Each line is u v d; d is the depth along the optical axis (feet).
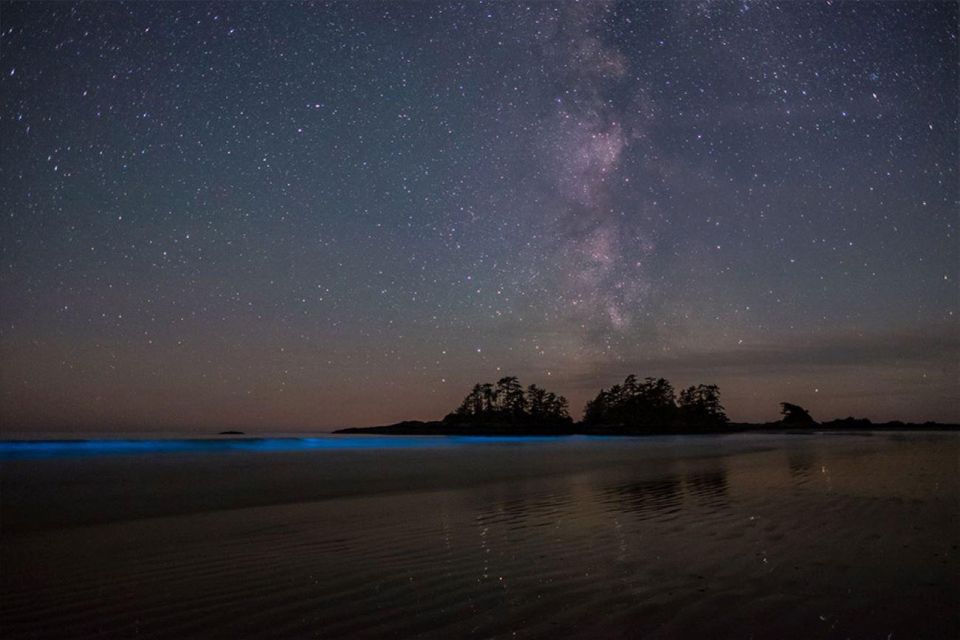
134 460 68.18
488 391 298.15
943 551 18.83
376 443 146.20
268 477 49.42
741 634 11.81
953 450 73.00
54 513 30.32
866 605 13.47
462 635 12.07
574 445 126.62
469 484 43.75
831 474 44.57
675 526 24.06
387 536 23.17
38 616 13.62
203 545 21.89
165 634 12.37
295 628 12.64
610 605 13.80
